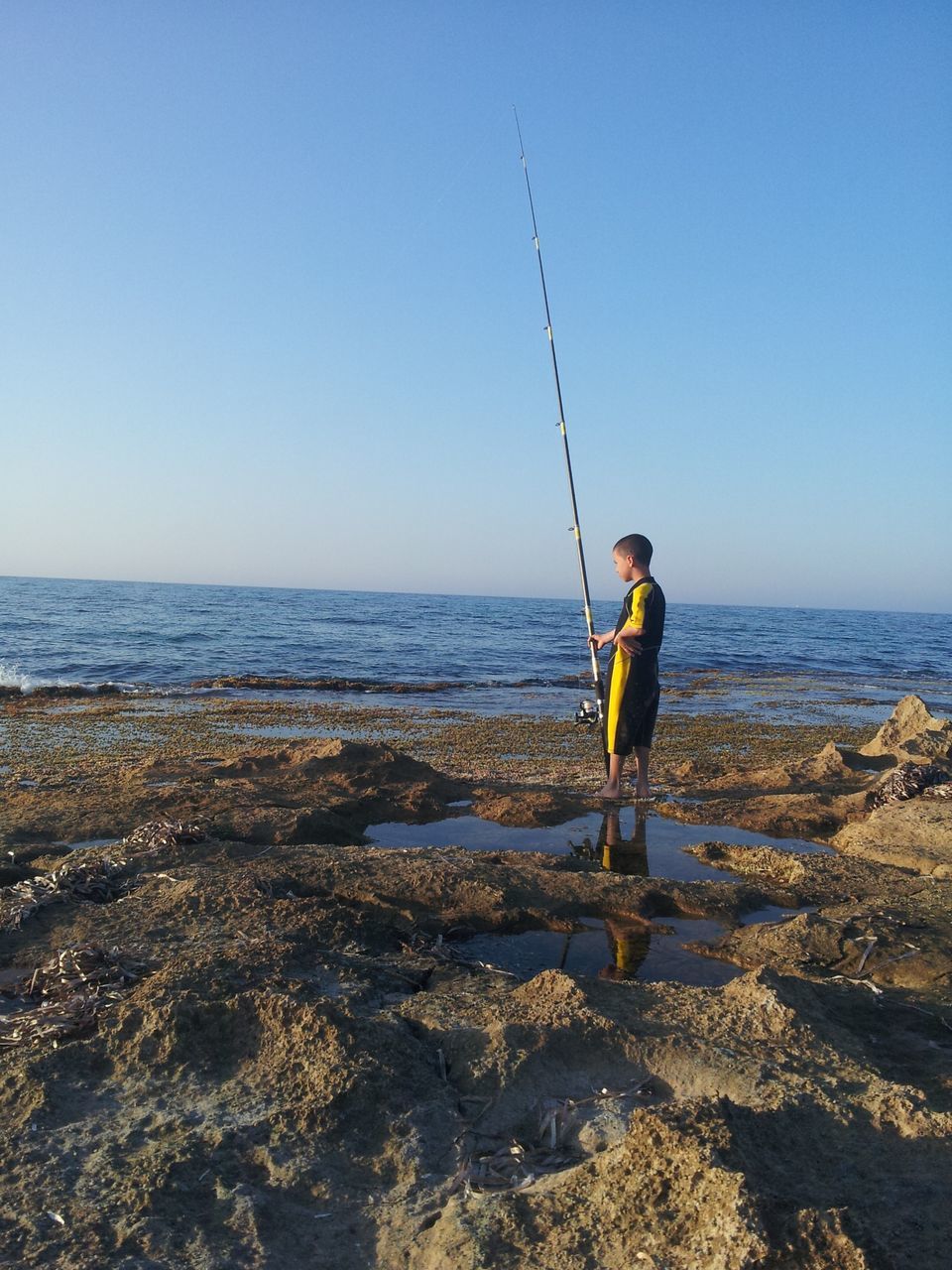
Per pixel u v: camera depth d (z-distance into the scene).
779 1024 3.17
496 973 3.91
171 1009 3.03
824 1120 2.47
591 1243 2.04
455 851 5.89
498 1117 2.71
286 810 6.58
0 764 9.88
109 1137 2.53
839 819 7.25
